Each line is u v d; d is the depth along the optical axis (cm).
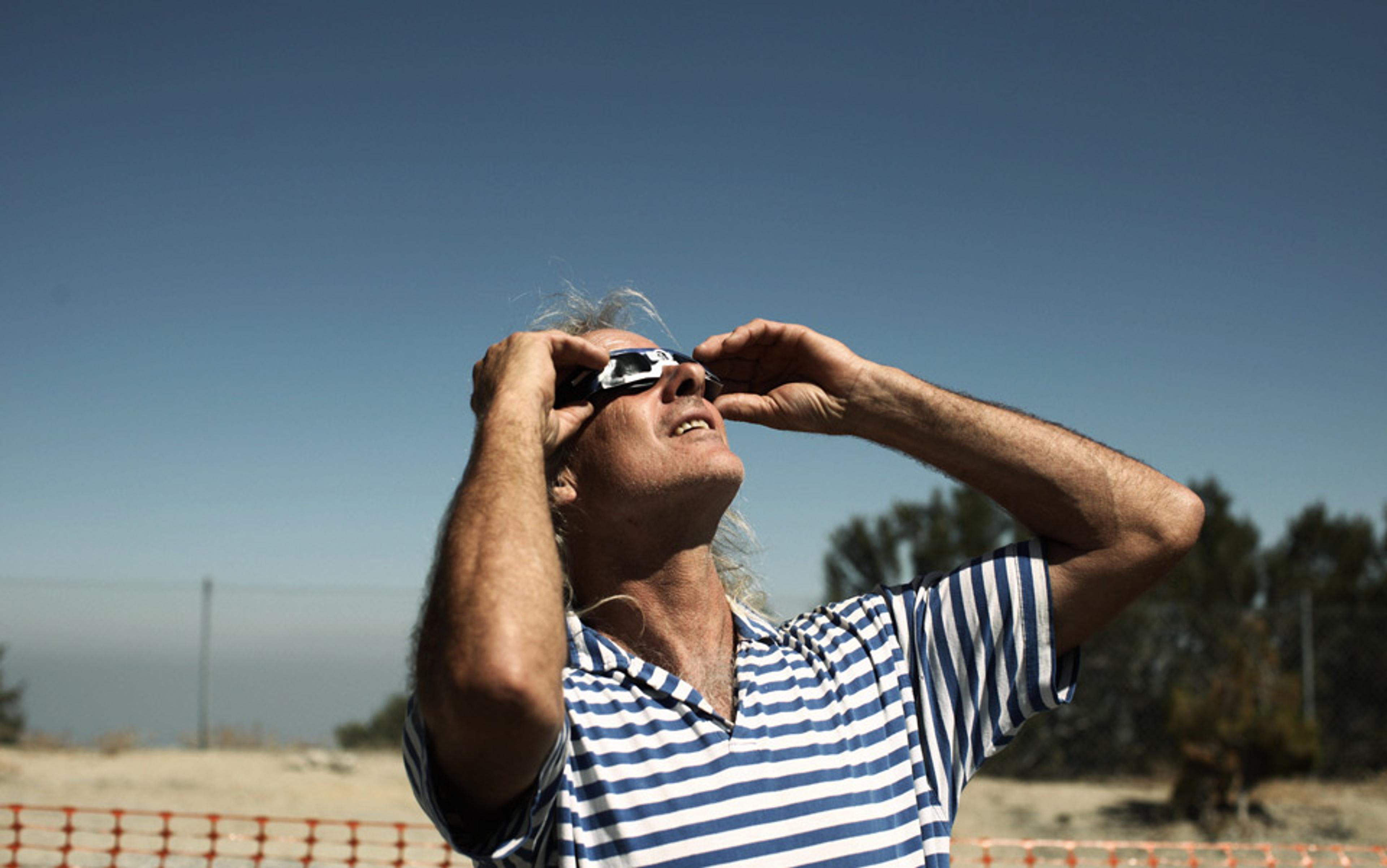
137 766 1108
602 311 241
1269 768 982
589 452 186
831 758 158
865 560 1412
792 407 204
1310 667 1155
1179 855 861
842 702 169
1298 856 855
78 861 664
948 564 1370
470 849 132
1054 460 189
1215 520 1453
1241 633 1223
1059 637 186
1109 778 1255
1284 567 1399
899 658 179
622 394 186
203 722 1237
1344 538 1420
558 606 134
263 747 1292
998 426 193
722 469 179
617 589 183
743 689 165
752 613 193
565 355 181
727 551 230
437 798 131
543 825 141
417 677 132
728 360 217
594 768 148
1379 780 1165
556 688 128
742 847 144
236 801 960
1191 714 1019
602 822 145
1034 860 532
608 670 161
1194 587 1398
